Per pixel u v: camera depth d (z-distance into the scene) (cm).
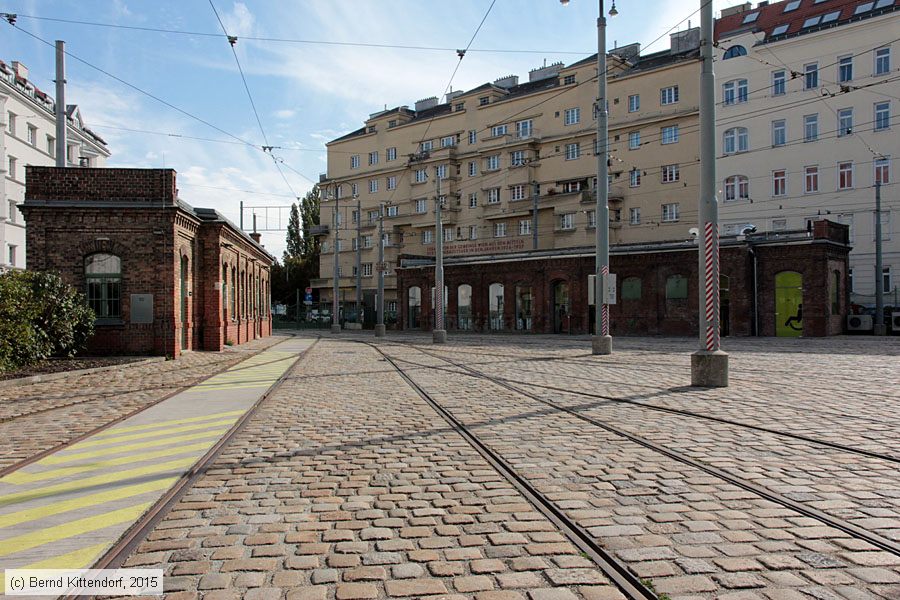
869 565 447
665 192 5644
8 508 605
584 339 3809
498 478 684
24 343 1867
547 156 6281
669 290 4144
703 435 888
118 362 2083
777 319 3800
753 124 5075
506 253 4997
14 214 4650
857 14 4691
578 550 481
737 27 5388
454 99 7256
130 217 2412
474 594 412
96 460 799
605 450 805
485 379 1658
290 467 748
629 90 5841
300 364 2231
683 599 398
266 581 436
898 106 4488
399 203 7612
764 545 483
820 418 1016
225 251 3186
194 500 623
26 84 5097
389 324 7312
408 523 548
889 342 3172
